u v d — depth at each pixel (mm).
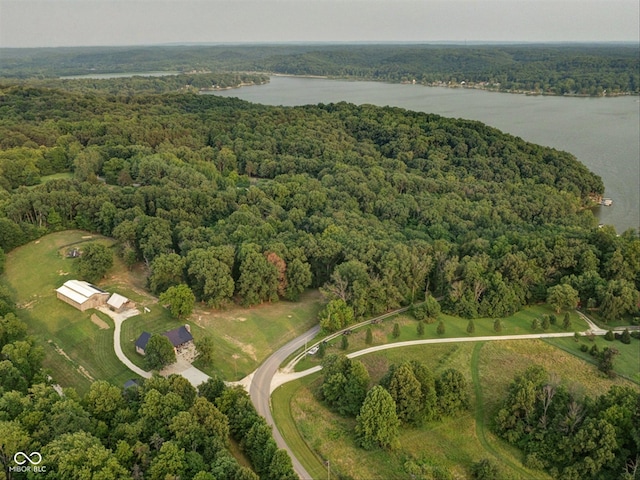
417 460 84875
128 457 74188
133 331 117688
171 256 133125
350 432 91000
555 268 142375
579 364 111750
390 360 111812
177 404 84750
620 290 129375
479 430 92125
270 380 104625
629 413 82000
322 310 129625
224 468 74062
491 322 129750
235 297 136750
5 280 138500
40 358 100625
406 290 136750
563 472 81125
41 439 75188
